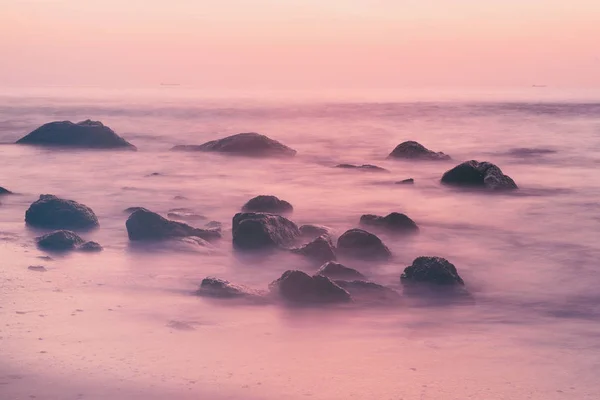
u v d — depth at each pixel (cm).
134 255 1467
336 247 1519
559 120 6750
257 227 1512
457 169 2603
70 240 1524
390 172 3006
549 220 1967
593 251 1595
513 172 3077
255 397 769
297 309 1108
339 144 4538
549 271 1418
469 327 1040
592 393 791
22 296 1147
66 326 997
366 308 1125
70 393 772
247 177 2822
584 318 1095
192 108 9175
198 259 1445
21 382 798
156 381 806
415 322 1059
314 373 838
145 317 1050
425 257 1302
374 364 871
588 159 3556
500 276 1377
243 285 1254
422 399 770
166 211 2025
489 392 791
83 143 3844
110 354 888
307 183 2669
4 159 3344
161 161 3338
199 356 888
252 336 973
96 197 2278
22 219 1869
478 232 1805
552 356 910
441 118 7281
